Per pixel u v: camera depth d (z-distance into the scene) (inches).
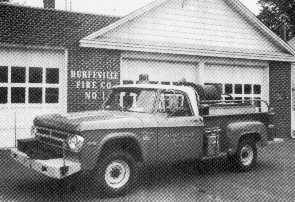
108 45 503.2
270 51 644.1
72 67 488.4
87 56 497.4
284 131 657.0
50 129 282.5
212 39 593.3
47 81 480.7
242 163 363.3
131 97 315.9
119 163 274.5
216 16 597.0
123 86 326.3
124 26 523.5
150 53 540.4
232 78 617.0
